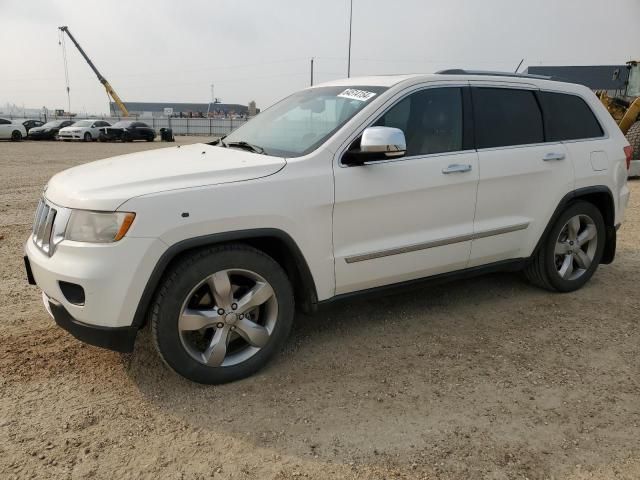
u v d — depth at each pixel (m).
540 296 4.79
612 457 2.67
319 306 3.57
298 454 2.68
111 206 2.88
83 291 2.90
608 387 3.30
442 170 3.83
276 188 3.24
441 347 3.82
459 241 4.01
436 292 4.88
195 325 3.13
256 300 3.29
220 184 3.11
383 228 3.67
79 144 29.94
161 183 3.04
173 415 2.99
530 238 4.45
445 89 4.00
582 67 54.56
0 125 31.39
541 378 3.40
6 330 3.99
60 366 3.49
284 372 3.46
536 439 2.80
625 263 5.80
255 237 3.21
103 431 2.84
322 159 3.44
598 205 5.01
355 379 3.38
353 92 3.96
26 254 3.36
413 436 2.82
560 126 4.62
